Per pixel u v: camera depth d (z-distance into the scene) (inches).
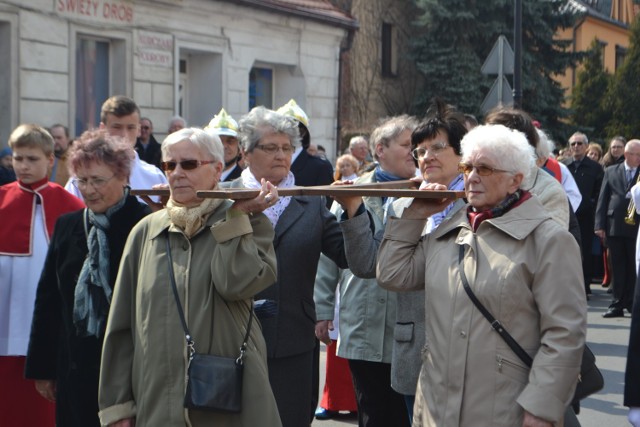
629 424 315.6
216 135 175.6
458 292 160.7
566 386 152.4
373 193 172.6
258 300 204.5
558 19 1222.9
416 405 169.6
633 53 1366.9
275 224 210.7
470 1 1181.1
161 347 165.6
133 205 201.6
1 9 563.2
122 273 175.9
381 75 1233.4
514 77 664.4
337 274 261.4
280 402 208.4
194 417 164.1
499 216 162.7
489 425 156.0
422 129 205.6
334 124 924.0
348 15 923.4
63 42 610.9
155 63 692.7
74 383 197.2
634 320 200.2
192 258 168.6
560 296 154.9
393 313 229.3
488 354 156.9
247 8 778.2
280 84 869.8
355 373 237.8
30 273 240.5
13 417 241.3
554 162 341.7
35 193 243.9
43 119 598.5
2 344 239.3
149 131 517.7
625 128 1354.6
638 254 210.2
